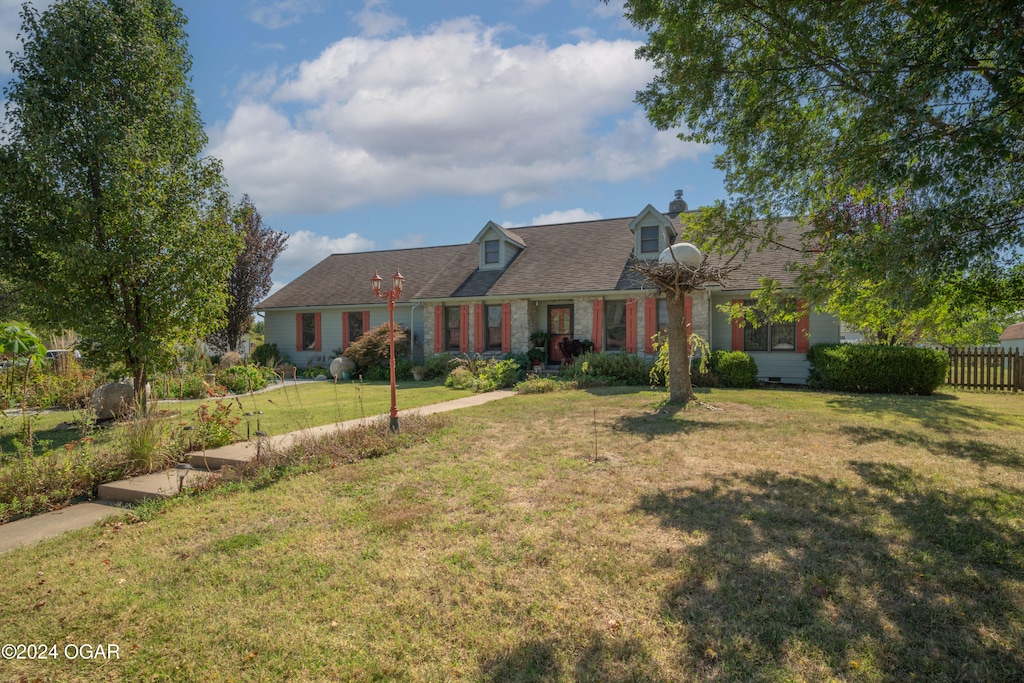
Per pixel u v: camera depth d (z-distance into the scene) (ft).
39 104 31.37
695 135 24.38
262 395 50.37
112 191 32.96
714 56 21.99
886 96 16.28
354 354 66.85
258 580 12.62
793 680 8.73
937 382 43.39
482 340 64.64
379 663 9.50
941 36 15.02
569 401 38.86
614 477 19.80
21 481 19.53
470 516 16.21
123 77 34.53
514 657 9.52
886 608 10.74
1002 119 14.99
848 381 45.47
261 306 80.18
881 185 16.96
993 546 13.48
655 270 36.99
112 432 29.84
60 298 32.99
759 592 11.42
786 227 57.52
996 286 18.65
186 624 10.94
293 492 19.10
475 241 75.82
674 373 37.65
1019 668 8.94
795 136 22.29
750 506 16.53
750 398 40.37
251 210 40.11
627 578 12.19
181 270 35.58
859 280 18.75
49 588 12.56
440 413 33.65
